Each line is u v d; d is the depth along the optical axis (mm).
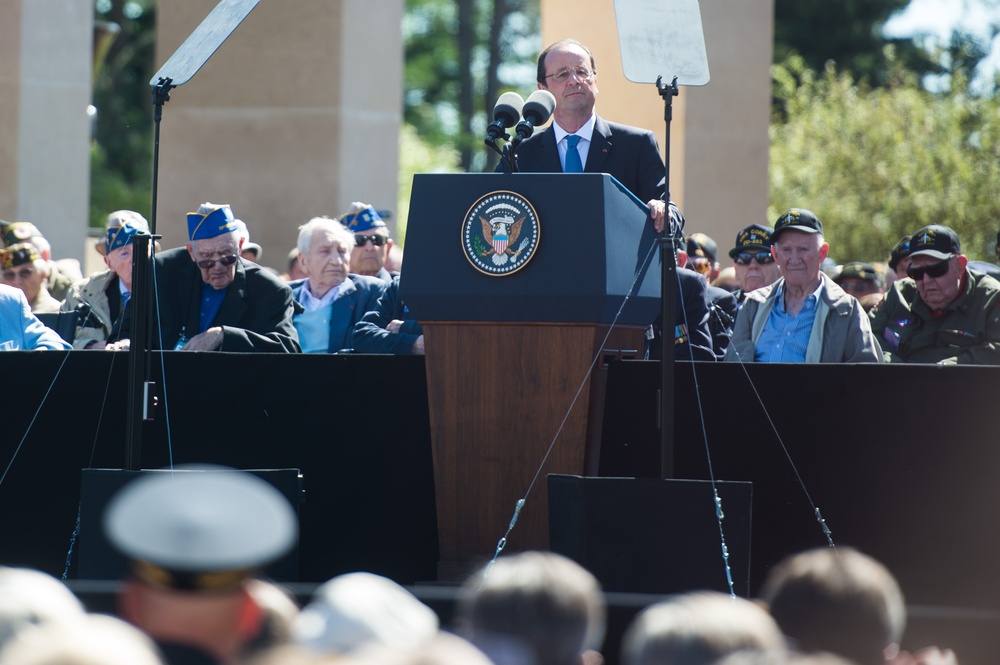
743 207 39625
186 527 7293
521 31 126000
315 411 17875
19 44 36438
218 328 19594
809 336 20453
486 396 15305
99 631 5992
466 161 117688
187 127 38906
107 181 90438
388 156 39625
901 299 22141
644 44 15641
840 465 16594
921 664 10875
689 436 16844
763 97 39719
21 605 7926
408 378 17781
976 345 21000
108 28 62250
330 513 17812
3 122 36438
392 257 28938
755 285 27312
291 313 20688
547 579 8648
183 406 17875
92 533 15508
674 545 14367
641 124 39344
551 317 14969
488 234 15023
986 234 60844
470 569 15398
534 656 8539
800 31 101438
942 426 16375
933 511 16375
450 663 6293
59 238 37469
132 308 15883
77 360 17953
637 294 15648
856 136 65875
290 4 38250
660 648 7973
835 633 8922
